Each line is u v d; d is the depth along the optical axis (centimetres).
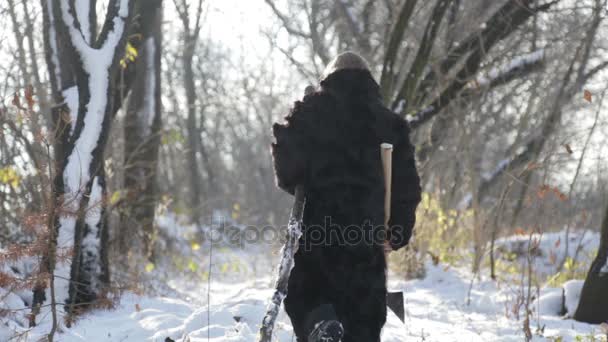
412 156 482
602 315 823
